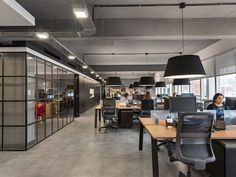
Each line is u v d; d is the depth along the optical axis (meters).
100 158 4.45
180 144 2.79
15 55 5.23
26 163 4.18
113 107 7.75
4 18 3.61
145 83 8.02
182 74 2.95
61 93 8.36
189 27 4.94
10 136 5.21
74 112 11.55
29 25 4.10
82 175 3.58
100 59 10.95
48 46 6.14
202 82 9.20
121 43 7.43
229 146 3.04
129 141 5.97
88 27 4.07
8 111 5.25
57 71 7.84
